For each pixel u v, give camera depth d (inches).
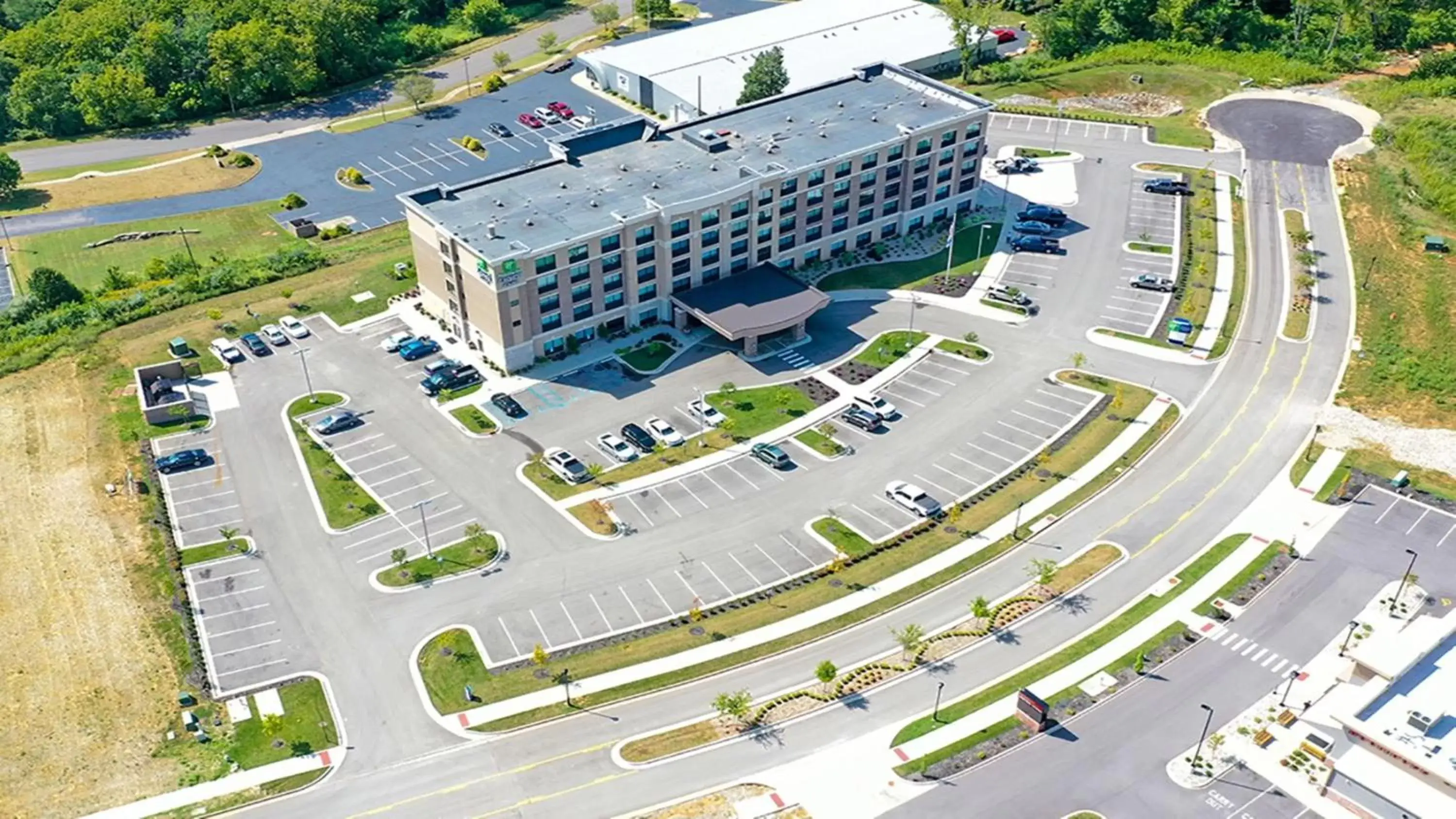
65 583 4138.8
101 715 3624.5
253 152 7765.8
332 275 6136.8
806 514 4443.9
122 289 6122.1
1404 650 3469.5
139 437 4894.2
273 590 4094.5
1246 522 4382.4
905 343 5472.4
